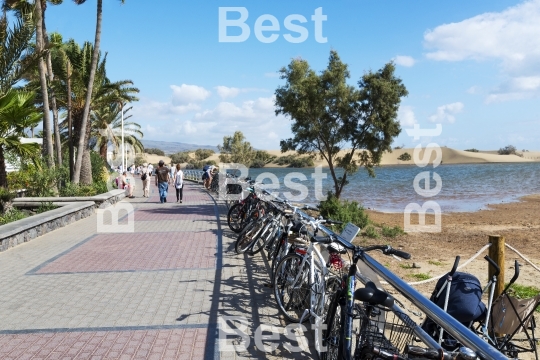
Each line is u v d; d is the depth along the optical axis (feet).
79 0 63.16
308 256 16.37
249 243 27.32
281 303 17.70
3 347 15.42
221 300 20.06
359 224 49.67
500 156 490.49
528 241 44.19
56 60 68.80
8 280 23.73
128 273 24.90
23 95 44.91
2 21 44.83
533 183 167.32
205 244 32.81
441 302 13.03
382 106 54.70
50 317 18.25
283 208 25.91
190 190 97.71
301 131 57.52
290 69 57.62
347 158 57.62
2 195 42.91
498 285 17.81
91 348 15.31
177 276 24.16
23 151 44.42
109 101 79.66
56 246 32.71
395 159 387.96
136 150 183.93
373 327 9.91
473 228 54.19
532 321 13.23
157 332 16.63
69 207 44.42
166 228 40.70
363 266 14.90
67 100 74.43
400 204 92.17
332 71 55.52
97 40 62.75
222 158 158.30
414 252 37.73
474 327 14.01
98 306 19.51
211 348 15.25
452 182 176.86
